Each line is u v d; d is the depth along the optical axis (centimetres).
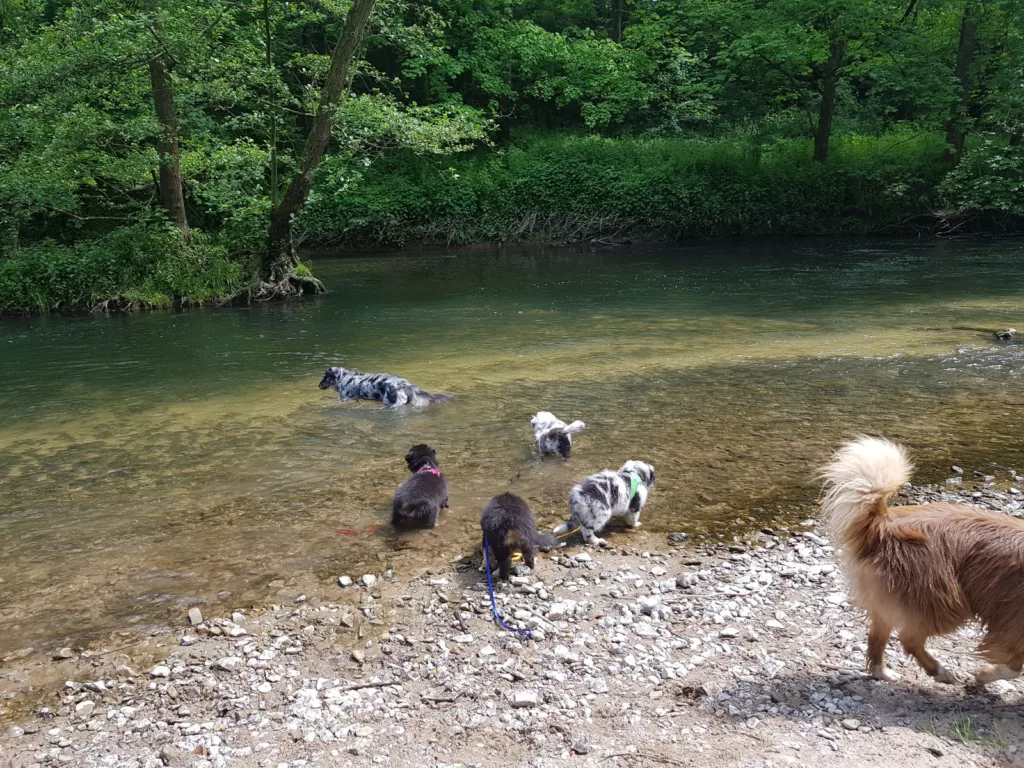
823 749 337
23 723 382
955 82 2575
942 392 921
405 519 600
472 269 2297
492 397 949
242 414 901
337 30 2531
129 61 1581
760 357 1126
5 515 629
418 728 367
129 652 442
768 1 2716
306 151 1720
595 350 1198
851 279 1845
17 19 1950
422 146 1764
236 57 1698
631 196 2888
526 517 539
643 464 634
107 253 1725
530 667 419
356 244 2861
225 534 592
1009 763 321
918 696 378
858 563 379
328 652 439
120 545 575
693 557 551
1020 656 354
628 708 379
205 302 1723
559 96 3338
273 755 350
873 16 2500
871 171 2797
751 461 722
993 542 357
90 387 1034
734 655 425
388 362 1148
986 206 2552
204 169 1869
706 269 2122
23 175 1609
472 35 3195
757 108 2947
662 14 3550
